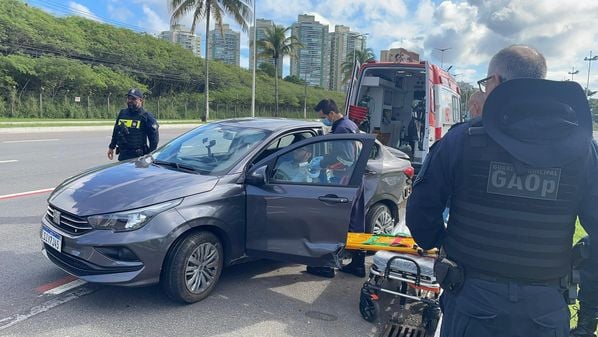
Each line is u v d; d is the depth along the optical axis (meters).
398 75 9.77
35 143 14.88
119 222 3.52
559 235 1.70
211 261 3.94
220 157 4.39
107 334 3.29
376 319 3.70
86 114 34.72
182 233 3.67
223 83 53.94
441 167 1.88
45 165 10.34
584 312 1.87
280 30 47.00
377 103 9.75
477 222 1.77
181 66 49.56
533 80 1.69
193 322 3.54
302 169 4.19
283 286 4.33
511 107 1.70
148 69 45.41
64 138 17.39
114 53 43.03
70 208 3.69
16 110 29.83
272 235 4.08
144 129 6.07
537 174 1.67
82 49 39.94
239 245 4.12
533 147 1.65
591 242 1.70
